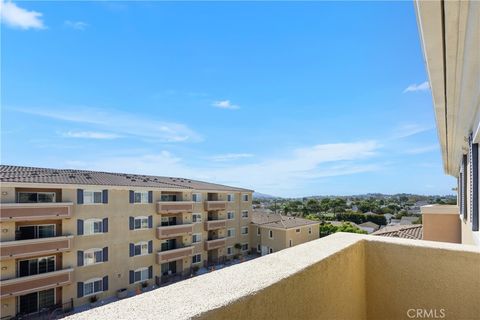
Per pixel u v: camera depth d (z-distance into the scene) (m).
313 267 1.31
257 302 0.93
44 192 15.67
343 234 2.21
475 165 3.56
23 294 14.05
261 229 29.95
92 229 17.19
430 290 1.79
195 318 0.70
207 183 31.36
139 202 19.95
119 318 0.68
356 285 1.84
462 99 2.99
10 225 14.09
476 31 1.73
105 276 17.62
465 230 5.65
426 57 2.27
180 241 23.11
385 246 1.96
